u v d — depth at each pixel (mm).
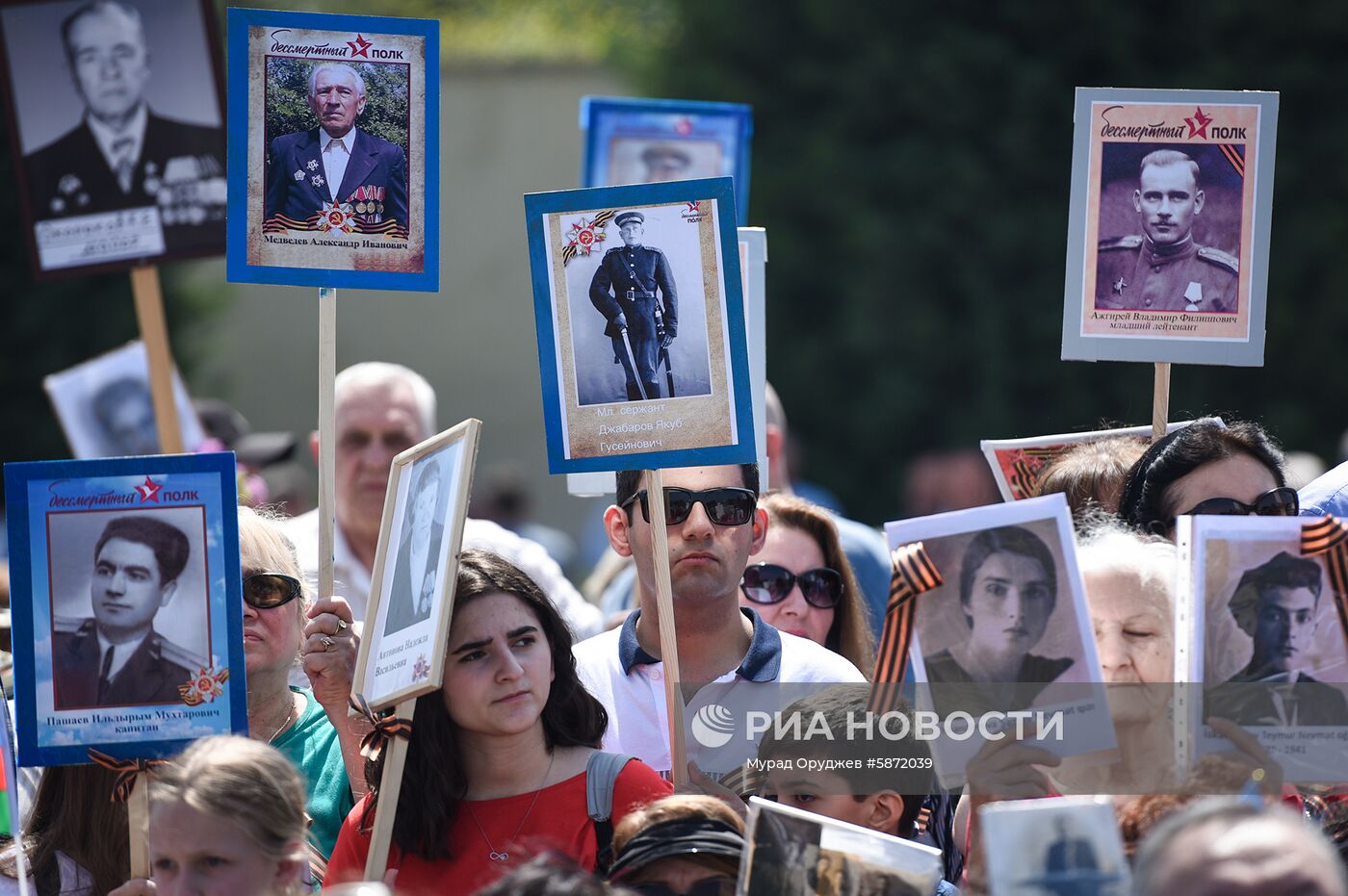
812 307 64562
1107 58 63156
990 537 12281
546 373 14023
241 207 14742
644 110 22750
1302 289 61906
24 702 13133
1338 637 12164
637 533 15406
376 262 14789
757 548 16328
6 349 60625
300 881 12094
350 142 14844
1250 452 14656
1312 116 62188
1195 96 15336
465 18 89188
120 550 13305
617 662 15609
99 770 13742
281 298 72062
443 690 13492
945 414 63719
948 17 64312
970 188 63031
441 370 72125
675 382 13906
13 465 13297
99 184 19688
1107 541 13016
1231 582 12250
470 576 13578
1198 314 15281
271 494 30266
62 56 19734
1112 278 15414
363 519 22094
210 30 19672
